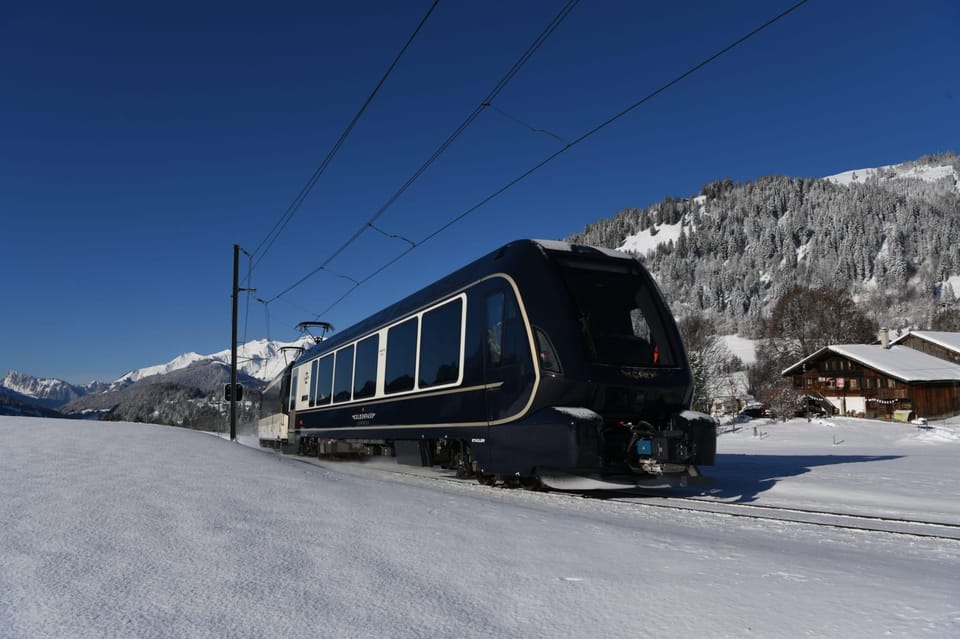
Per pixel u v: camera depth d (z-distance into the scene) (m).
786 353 75.06
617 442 8.24
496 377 8.80
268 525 4.45
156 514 4.57
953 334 59.44
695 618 2.82
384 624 2.69
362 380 13.71
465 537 4.48
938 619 2.78
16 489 5.37
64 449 8.27
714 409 62.75
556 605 2.99
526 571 3.59
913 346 58.53
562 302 8.28
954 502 8.06
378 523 4.80
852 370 52.69
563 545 4.35
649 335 8.80
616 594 3.17
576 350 8.03
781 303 75.75
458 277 10.41
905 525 6.22
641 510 6.85
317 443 17.36
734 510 7.09
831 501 8.37
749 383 85.50
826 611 2.91
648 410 8.55
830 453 21.12
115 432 11.22
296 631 2.57
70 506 4.72
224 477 6.61
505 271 9.05
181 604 2.81
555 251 8.84
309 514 4.95
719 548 4.34
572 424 7.59
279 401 21.50
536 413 8.12
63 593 2.87
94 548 3.63
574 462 7.51
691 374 8.89
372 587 3.18
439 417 10.20
